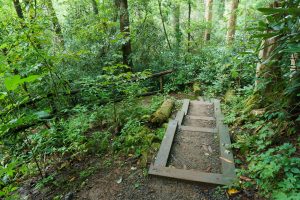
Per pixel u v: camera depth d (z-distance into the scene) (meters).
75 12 7.95
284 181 1.96
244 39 6.23
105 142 3.49
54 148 3.22
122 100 5.29
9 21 4.29
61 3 8.19
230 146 3.02
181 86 7.33
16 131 3.05
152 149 3.24
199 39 10.08
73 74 5.92
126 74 4.04
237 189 2.29
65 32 7.41
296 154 2.35
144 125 4.11
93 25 6.40
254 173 2.38
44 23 4.48
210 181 2.43
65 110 4.14
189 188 2.44
